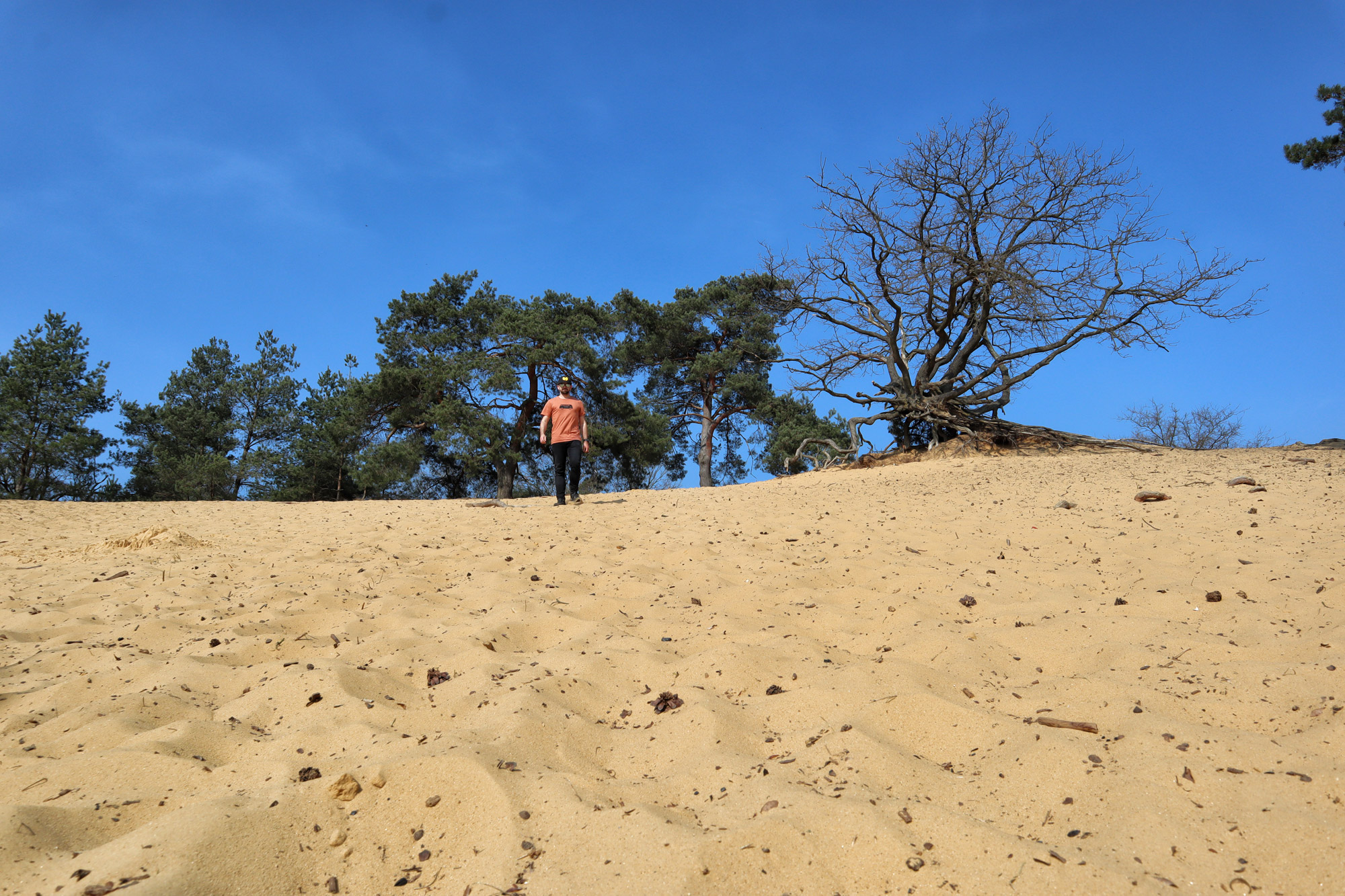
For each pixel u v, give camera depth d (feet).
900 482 34.83
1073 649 11.30
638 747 8.95
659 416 97.50
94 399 96.68
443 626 13.60
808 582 16.38
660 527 24.67
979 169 60.90
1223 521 19.45
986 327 66.54
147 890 5.72
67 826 6.78
